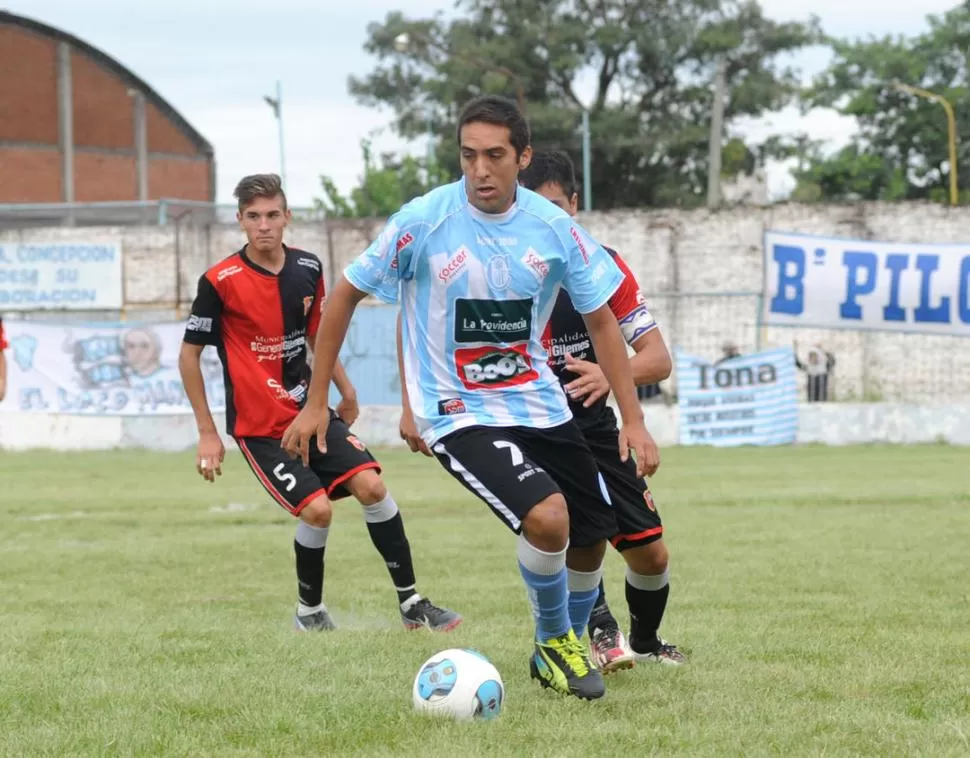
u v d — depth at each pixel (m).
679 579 11.93
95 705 6.96
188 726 6.47
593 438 7.74
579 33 85.75
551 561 6.82
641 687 7.29
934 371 42.16
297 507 9.56
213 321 9.96
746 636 8.93
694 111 88.88
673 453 30.70
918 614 9.89
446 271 6.82
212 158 78.12
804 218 44.25
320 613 9.69
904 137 85.75
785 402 33.06
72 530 17.27
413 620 9.66
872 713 6.61
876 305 32.94
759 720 6.49
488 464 6.82
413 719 6.54
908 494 20.50
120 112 73.94
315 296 10.08
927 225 43.34
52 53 71.38
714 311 44.50
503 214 6.83
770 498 20.16
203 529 17.36
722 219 44.78
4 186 70.19
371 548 14.84
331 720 6.54
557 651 7.08
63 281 48.00
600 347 7.07
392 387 35.75
